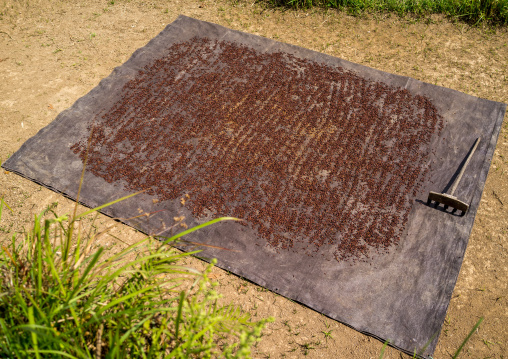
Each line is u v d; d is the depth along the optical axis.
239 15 6.53
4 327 2.04
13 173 4.38
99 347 2.15
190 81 5.31
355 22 6.38
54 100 5.19
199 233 3.94
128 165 4.44
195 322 2.27
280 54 5.69
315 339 3.33
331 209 4.11
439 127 4.79
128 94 5.16
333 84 5.28
